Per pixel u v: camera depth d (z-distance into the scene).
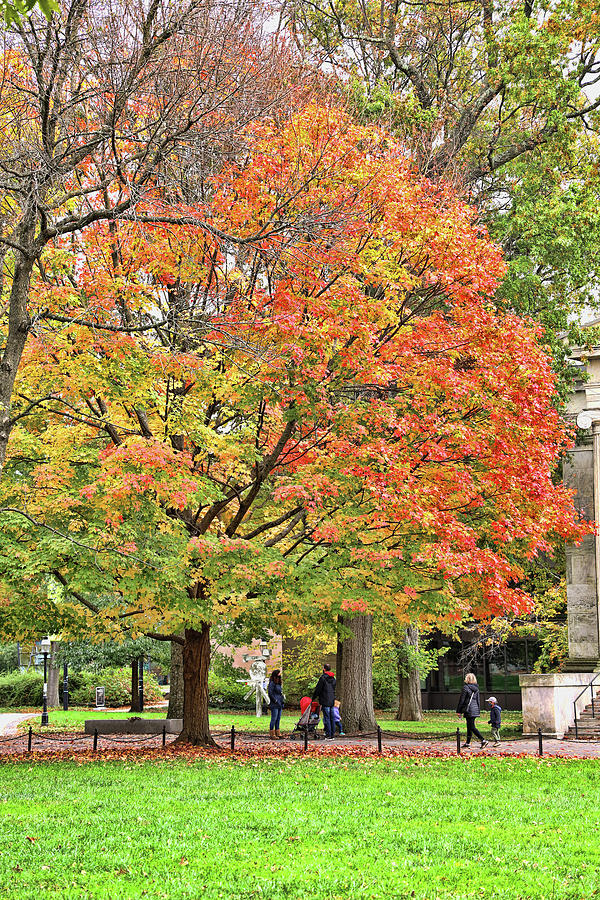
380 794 13.20
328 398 17.91
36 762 17.88
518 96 26.28
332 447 16.75
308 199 15.76
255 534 19.86
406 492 16.08
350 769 16.23
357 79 25.17
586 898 7.98
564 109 27.08
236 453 18.09
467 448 16.64
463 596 19.64
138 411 18.06
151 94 13.68
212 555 17.88
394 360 17.55
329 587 18.30
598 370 30.20
